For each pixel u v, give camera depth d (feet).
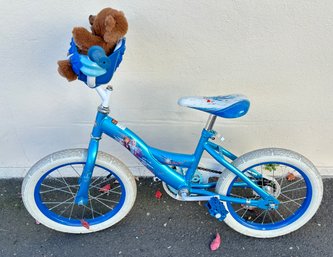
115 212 6.48
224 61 5.67
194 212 6.91
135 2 5.05
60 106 6.32
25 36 5.39
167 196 7.14
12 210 6.89
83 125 6.63
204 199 6.02
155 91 6.09
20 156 7.14
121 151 7.14
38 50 5.57
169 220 6.81
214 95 6.14
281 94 6.11
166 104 6.29
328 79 5.87
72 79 4.73
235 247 6.47
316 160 7.23
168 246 6.48
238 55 5.60
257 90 6.06
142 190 7.23
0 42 5.43
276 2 5.02
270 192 6.00
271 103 6.24
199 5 5.07
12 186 7.22
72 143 6.96
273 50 5.53
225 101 5.04
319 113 6.37
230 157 5.92
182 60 5.68
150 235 6.61
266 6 5.06
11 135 6.73
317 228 6.70
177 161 5.58
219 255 6.38
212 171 6.07
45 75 5.89
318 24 5.23
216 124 6.59
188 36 5.39
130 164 7.38
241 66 5.74
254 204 6.05
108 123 5.29
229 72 5.82
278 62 5.68
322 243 6.51
